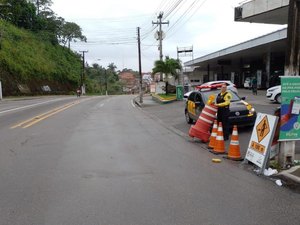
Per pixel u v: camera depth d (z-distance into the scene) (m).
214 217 5.05
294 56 7.70
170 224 4.80
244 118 12.62
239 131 12.89
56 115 20.84
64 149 10.22
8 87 53.56
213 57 49.47
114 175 7.34
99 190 6.31
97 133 13.49
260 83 41.72
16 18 80.69
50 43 86.88
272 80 40.09
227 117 11.27
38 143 11.24
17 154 9.52
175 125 16.33
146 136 12.87
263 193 6.12
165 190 6.30
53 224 4.84
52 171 7.69
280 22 19.61
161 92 43.62
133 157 9.15
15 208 5.45
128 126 15.88
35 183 6.78
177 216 5.09
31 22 87.00
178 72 42.59
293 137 7.60
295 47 7.69
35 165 8.25
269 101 23.50
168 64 40.84
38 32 87.38
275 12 16.72
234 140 8.86
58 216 5.12
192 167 8.05
